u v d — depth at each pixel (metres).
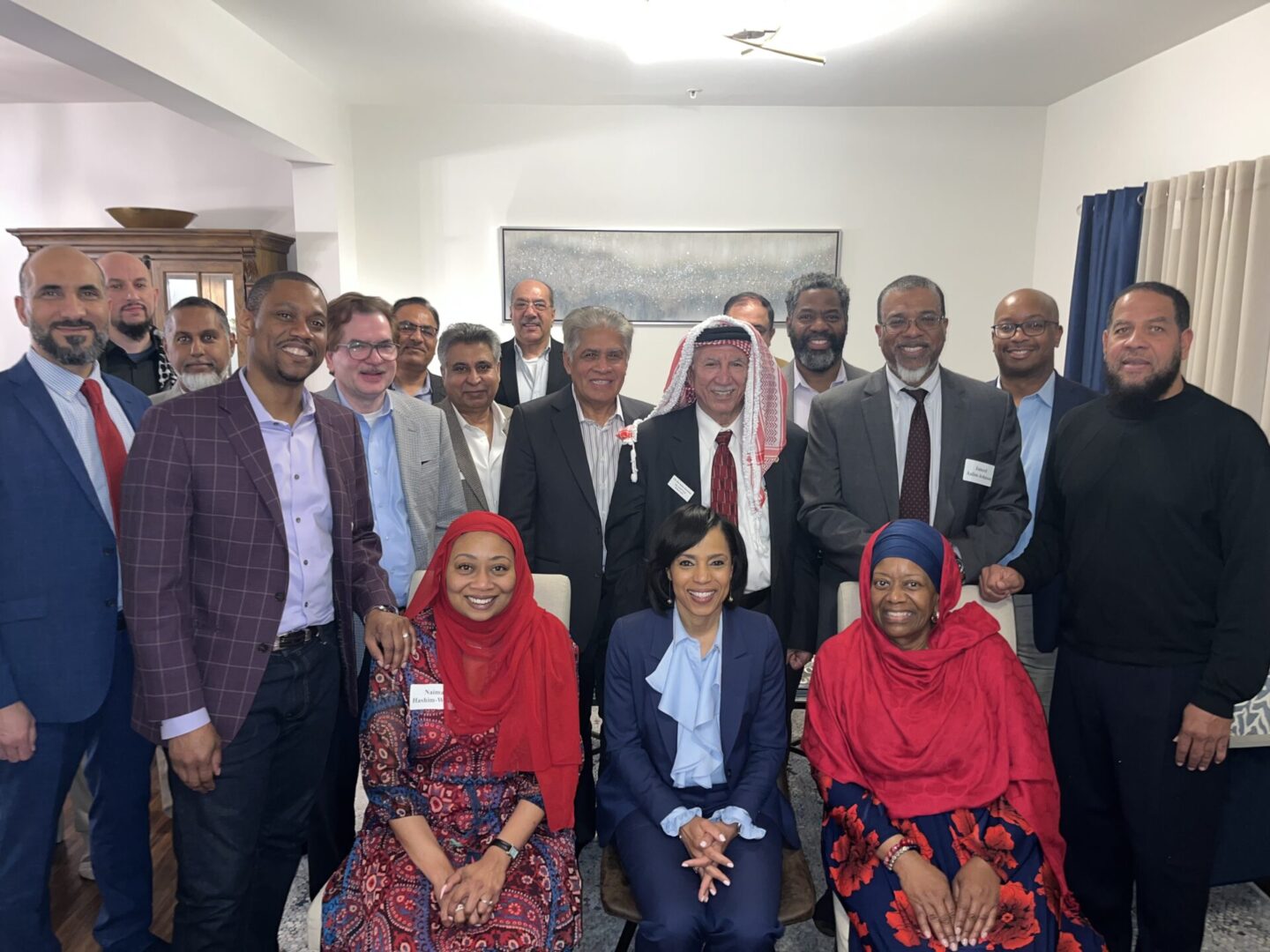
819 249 5.09
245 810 1.74
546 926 1.67
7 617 1.75
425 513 2.33
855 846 1.81
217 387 1.74
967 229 5.11
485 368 2.90
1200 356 3.64
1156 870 1.91
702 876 1.76
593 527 2.39
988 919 1.63
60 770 1.85
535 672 1.85
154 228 4.63
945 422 2.38
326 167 4.77
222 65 3.50
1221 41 3.63
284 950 2.17
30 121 5.13
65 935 2.21
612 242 5.07
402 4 3.36
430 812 1.81
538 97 4.81
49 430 1.79
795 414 3.49
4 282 5.23
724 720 1.96
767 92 4.67
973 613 2.00
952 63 4.16
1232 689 1.76
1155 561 1.85
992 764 1.86
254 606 1.71
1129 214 4.05
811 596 2.50
